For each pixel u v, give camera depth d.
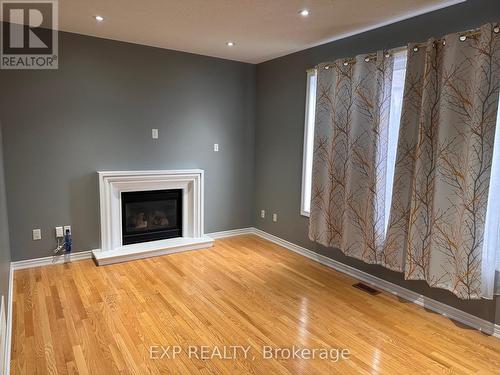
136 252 4.01
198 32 3.52
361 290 3.35
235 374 2.12
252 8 2.84
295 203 4.43
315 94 3.94
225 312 2.87
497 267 2.54
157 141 4.29
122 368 2.15
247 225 5.25
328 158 3.72
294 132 4.37
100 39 3.78
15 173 3.50
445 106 2.62
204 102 4.58
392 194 3.06
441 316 2.88
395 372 2.18
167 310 2.87
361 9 2.82
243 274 3.69
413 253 2.91
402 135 2.94
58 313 2.77
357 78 3.30
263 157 4.95
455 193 2.64
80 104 3.76
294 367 2.20
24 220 3.60
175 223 4.62
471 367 2.25
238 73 4.81
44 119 3.59
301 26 3.28
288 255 4.32
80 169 3.84
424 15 2.88
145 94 4.13
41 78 3.53
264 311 2.90
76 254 3.92
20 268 3.63
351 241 3.49
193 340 2.46
